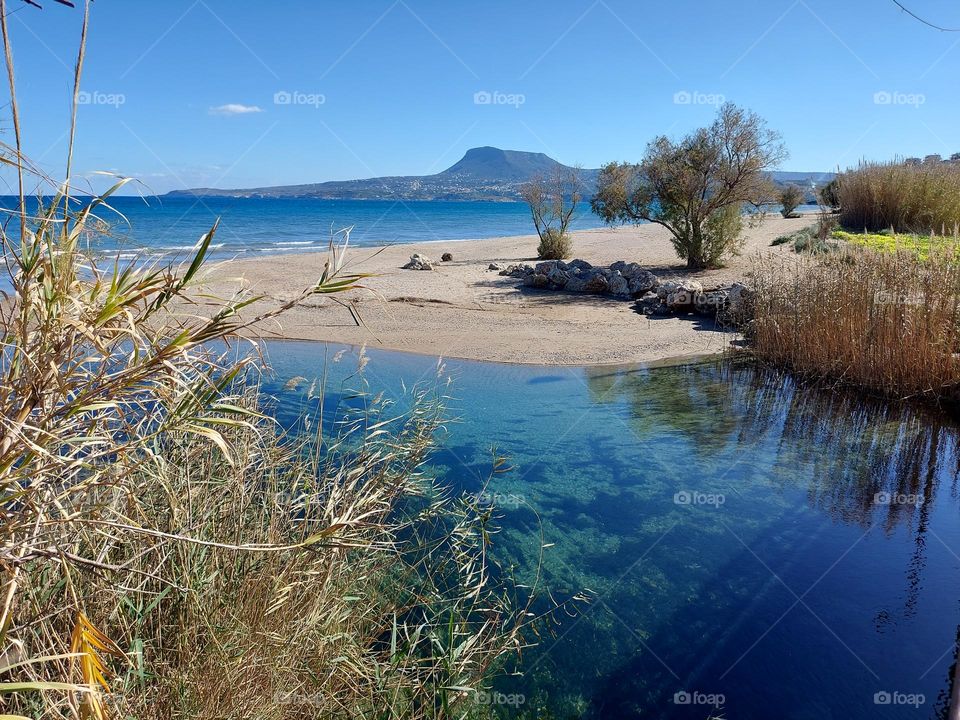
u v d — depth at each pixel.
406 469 3.74
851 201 18.66
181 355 1.75
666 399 8.26
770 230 23.25
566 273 16.08
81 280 1.62
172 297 1.74
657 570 4.45
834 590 4.21
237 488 2.94
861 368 8.29
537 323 12.56
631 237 30.33
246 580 2.62
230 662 2.34
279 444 4.03
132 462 1.96
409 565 3.93
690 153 15.88
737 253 16.64
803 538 4.88
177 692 2.25
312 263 18.91
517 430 7.12
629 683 3.40
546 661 3.56
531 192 22.73
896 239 8.98
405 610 3.55
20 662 1.39
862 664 3.53
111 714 1.94
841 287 8.84
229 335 1.88
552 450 6.57
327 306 13.28
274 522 2.87
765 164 15.44
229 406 1.89
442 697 2.86
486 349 10.70
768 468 6.14
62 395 1.62
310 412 6.75
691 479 5.92
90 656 1.48
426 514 4.07
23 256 1.48
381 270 19.31
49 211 1.48
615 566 4.50
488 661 3.29
